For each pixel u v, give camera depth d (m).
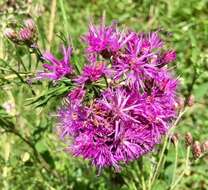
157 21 0.44
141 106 0.19
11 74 0.23
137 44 0.19
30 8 0.27
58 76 0.19
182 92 0.39
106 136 0.19
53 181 0.30
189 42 0.42
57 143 0.32
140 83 0.19
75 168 0.32
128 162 0.21
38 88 0.29
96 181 0.31
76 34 0.44
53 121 0.30
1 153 0.32
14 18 0.26
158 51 0.20
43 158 0.29
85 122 0.19
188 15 0.46
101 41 0.19
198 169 0.35
